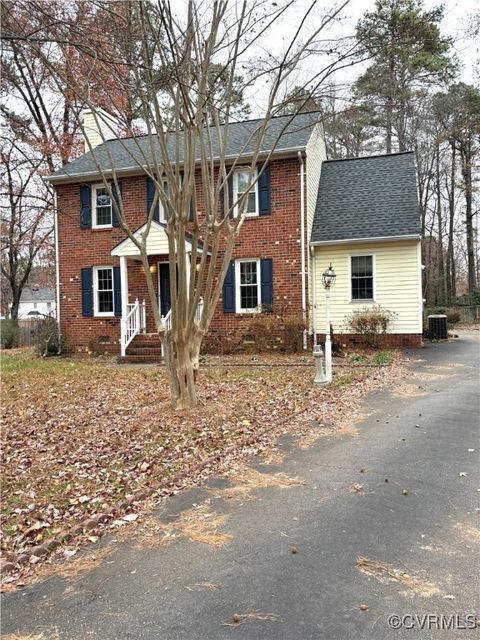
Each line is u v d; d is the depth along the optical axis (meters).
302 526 3.54
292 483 4.41
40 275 32.56
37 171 20.05
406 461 4.86
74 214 16.30
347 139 27.28
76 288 16.30
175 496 4.21
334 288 14.95
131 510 3.96
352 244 14.70
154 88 6.23
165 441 5.77
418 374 9.91
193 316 6.91
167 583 2.87
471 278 31.12
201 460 5.11
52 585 2.92
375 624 2.41
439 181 31.97
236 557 3.14
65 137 20.05
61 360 14.50
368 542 3.25
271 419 6.66
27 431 6.59
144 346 14.25
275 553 3.16
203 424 6.41
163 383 9.64
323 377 9.00
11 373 11.64
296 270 14.49
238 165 14.58
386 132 27.31
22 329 22.45
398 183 15.79
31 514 3.94
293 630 2.39
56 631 2.47
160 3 5.65
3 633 2.47
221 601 2.66
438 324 17.30
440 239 33.03
